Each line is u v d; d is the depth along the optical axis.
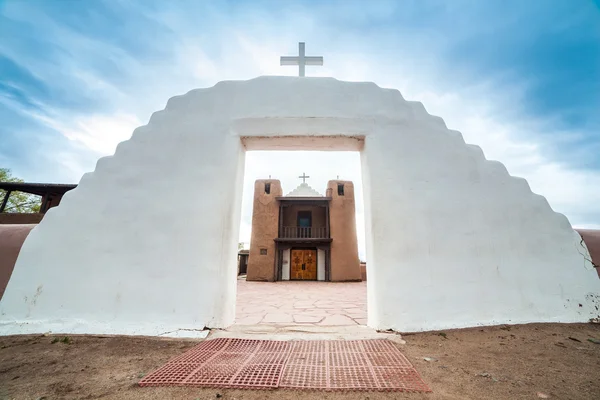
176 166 3.87
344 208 17.47
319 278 16.95
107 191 3.79
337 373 2.25
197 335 3.22
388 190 3.77
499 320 3.50
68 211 3.72
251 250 16.81
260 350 2.80
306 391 1.99
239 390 2.01
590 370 2.32
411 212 3.71
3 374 2.30
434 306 3.46
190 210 3.70
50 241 3.63
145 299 3.44
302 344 2.97
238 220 4.01
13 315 3.40
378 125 4.01
